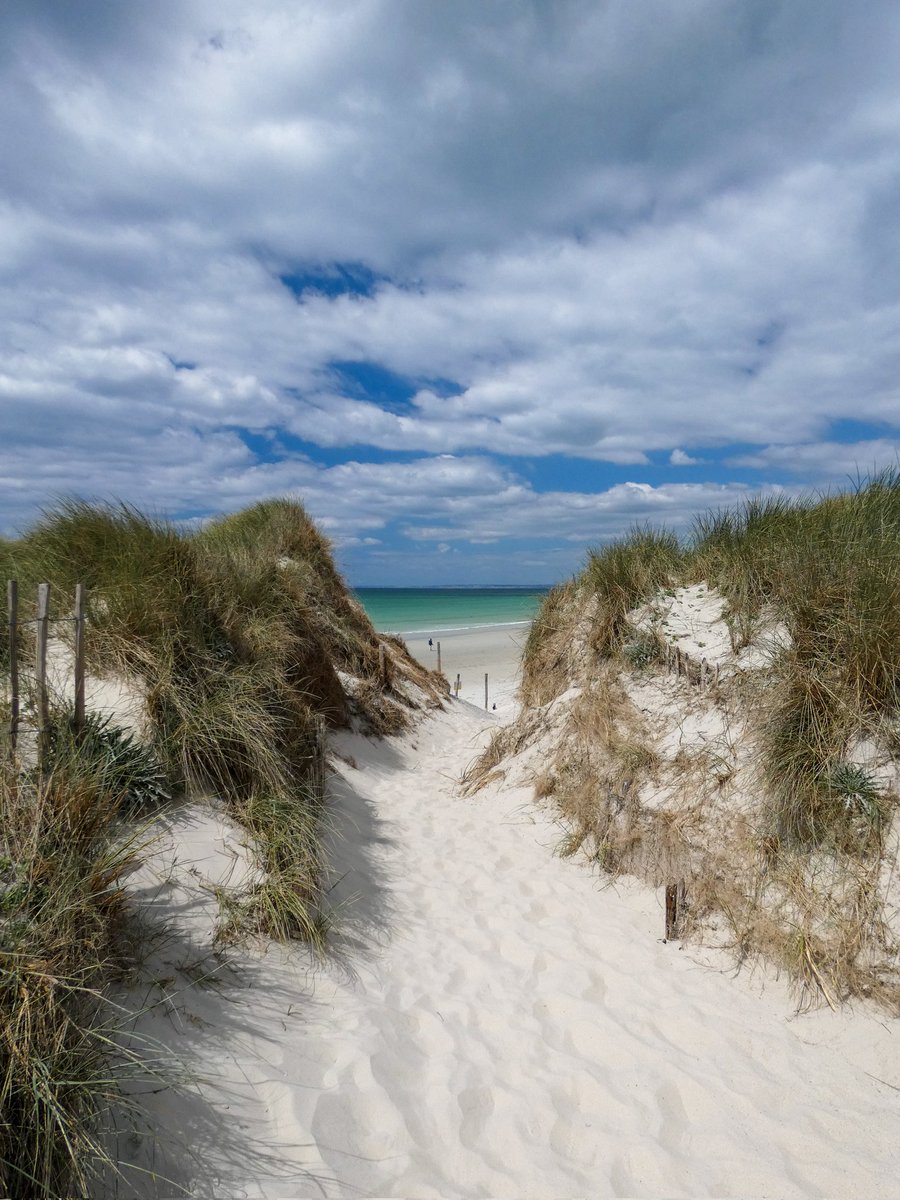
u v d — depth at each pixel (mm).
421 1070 3141
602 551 7965
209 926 3506
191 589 5793
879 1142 2760
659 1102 3018
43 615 3559
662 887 4688
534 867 5504
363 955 4023
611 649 6777
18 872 2795
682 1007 3629
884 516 5641
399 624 47281
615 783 5438
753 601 5812
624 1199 2541
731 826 4395
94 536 6062
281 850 4211
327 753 7945
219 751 4559
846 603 4523
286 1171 2449
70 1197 2072
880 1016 3326
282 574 8633
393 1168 2588
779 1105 2980
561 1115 2943
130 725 4453
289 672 7277
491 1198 2512
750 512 6938
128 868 3473
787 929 3793
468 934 4477
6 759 3332
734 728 4992
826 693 4301
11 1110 2094
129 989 2916
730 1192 2582
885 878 3646
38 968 2371
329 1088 2869
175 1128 2453
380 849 5879
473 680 22812
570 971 4020
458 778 8531
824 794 3994
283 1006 3268
